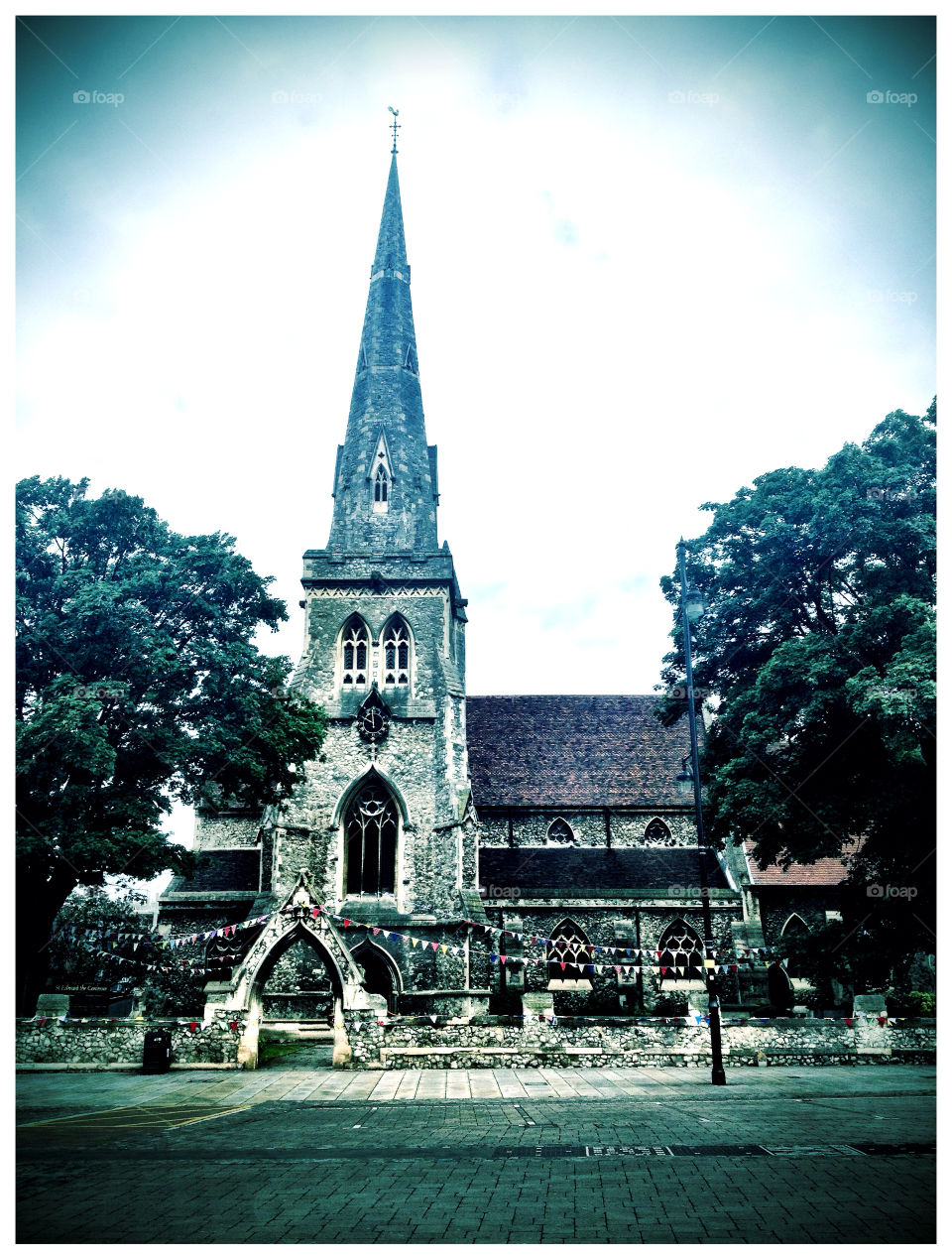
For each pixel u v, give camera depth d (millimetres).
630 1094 20516
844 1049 27344
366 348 49312
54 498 30156
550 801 46594
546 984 41000
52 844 25422
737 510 31625
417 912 38219
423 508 46219
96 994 40562
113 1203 10648
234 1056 26250
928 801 26266
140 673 27969
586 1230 9383
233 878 42688
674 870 44156
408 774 40219
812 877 42281
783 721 28141
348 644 42531
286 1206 10445
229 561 31516
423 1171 12266
